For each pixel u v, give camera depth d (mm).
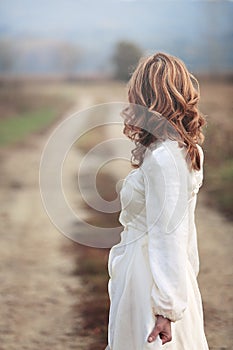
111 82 40062
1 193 14867
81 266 8578
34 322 6672
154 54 3098
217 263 8453
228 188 12188
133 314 3049
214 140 13516
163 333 2957
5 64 43812
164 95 3010
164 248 2896
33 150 22875
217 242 9453
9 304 7246
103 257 8922
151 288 3006
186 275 2984
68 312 6941
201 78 22344
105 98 34688
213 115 14523
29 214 12664
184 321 3098
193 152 3020
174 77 3029
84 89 41250
